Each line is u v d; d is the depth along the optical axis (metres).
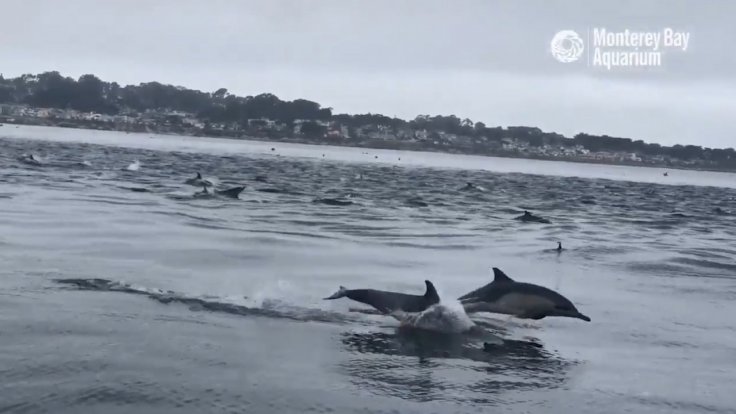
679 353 11.45
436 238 23.83
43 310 11.59
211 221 24.30
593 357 11.05
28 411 7.94
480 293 13.53
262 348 10.50
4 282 13.30
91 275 14.30
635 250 23.38
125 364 9.45
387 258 18.94
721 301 15.66
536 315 13.05
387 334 11.67
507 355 10.93
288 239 21.27
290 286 14.59
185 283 14.20
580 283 16.98
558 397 9.21
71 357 9.57
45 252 16.44
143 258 16.53
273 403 8.50
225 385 8.95
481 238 24.48
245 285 14.40
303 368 9.76
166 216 24.69
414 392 9.10
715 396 9.52
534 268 18.72
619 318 13.59
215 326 11.44
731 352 11.62
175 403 8.35
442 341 11.48
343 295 13.25
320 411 8.34
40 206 24.91
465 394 9.13
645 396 9.40
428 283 12.70
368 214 30.23
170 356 9.86
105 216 23.44
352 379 9.45
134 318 11.52
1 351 9.62
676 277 18.58
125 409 8.13
